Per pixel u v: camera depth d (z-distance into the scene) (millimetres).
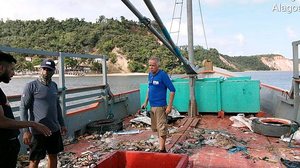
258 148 5562
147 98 5543
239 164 4703
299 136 5941
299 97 6812
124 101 9383
